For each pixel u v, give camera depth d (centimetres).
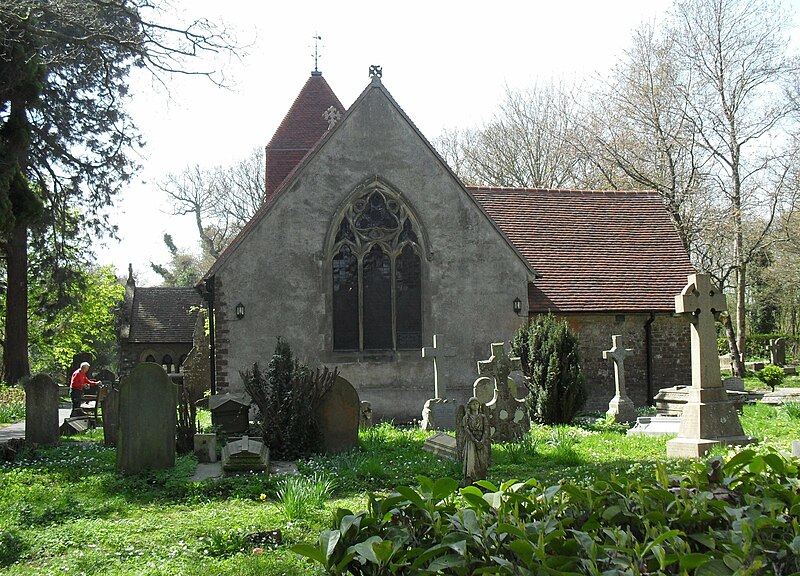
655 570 399
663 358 2384
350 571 412
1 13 2131
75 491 1123
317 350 2175
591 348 2344
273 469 1336
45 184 3116
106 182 3186
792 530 439
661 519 442
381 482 1173
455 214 2272
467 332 2252
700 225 3556
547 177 4491
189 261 6644
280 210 2184
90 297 4103
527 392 1958
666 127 3631
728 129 3544
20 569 740
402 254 2253
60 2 2212
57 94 2986
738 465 525
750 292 5328
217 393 2119
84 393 2803
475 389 1587
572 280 2409
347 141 2236
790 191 3634
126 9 2164
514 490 470
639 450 1392
